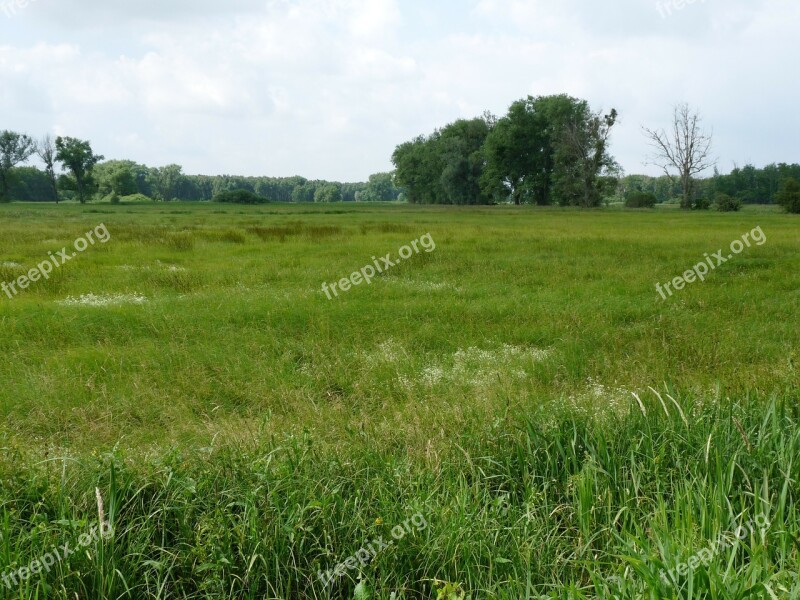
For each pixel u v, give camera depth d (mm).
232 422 6375
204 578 4012
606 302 12242
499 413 5832
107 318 10594
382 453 5371
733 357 8609
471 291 13602
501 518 4527
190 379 7723
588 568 3875
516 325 10688
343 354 8852
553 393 7254
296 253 20062
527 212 59375
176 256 19328
